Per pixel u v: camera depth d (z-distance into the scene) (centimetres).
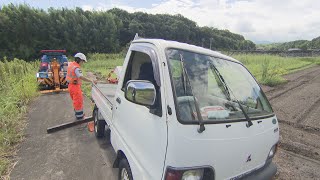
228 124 255
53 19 5166
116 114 375
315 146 615
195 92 264
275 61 3009
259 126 291
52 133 620
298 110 969
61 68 1334
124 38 6000
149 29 5731
